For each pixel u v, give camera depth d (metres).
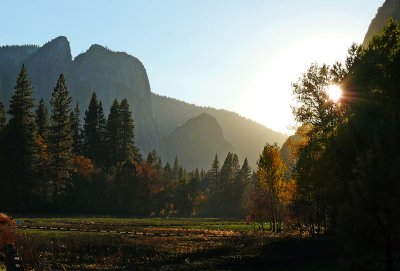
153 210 122.75
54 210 88.38
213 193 171.25
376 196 14.67
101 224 61.91
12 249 19.67
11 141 81.06
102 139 119.00
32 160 82.56
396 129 15.76
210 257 32.59
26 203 82.62
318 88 41.06
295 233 55.47
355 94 31.31
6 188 80.00
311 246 32.25
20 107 83.62
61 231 43.03
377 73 31.36
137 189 113.56
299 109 41.75
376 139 15.77
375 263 18.64
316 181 38.22
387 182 14.64
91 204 100.12
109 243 34.62
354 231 15.10
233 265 27.88
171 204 141.25
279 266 26.25
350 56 40.97
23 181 81.06
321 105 40.66
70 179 95.19
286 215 65.25
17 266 19.02
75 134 117.25
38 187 84.44
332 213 31.53
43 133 101.69
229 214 163.62
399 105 27.97
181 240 42.41
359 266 19.16
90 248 32.09
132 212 110.81
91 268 26.84
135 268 27.75
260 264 27.52
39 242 29.70
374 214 14.80
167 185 135.00
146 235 45.91
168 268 27.75
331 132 35.34
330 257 27.08
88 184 100.06
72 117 118.50
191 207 152.88
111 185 105.94
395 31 33.12
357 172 15.78
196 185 154.88
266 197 67.94
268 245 35.81
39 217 75.06
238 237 48.69
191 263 29.67
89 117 116.75
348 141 25.62
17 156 80.56
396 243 15.02
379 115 28.23
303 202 49.38
